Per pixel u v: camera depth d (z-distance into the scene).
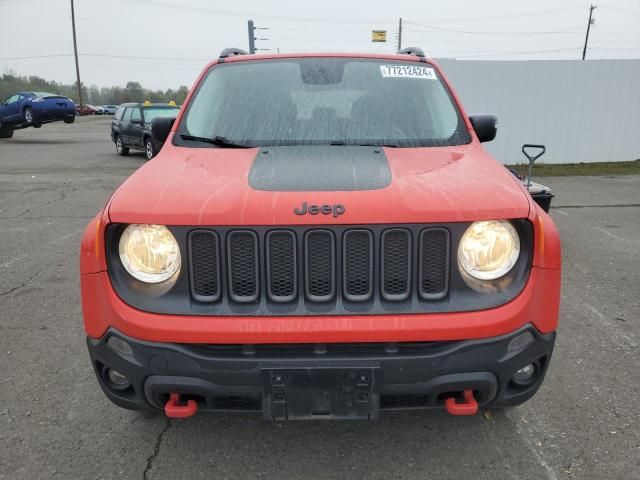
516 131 13.48
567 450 2.65
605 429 2.81
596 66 13.18
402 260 2.11
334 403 2.11
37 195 9.89
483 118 3.31
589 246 6.40
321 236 2.08
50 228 7.32
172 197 2.19
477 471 2.52
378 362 2.06
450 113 3.24
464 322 2.07
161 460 2.61
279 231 2.07
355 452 2.66
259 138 2.96
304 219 2.06
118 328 2.14
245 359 2.07
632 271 5.43
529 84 13.20
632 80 13.34
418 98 3.28
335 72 3.42
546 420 2.89
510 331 2.11
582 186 10.87
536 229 2.15
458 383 2.12
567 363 3.49
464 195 2.17
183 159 2.71
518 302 2.12
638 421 2.87
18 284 5.06
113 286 2.17
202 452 2.67
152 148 14.78
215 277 2.11
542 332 2.18
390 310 2.09
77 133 28.45
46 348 3.75
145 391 2.20
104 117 53.56
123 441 2.75
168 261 2.12
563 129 13.55
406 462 2.58
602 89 13.34
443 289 2.12
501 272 2.14
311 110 3.14
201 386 2.12
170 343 2.10
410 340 2.07
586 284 5.03
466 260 2.11
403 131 3.03
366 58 3.57
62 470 2.53
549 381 3.27
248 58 3.61
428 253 2.11
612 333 3.95
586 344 3.76
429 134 3.03
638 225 7.50
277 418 2.15
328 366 2.06
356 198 2.11
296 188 2.19
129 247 2.16
